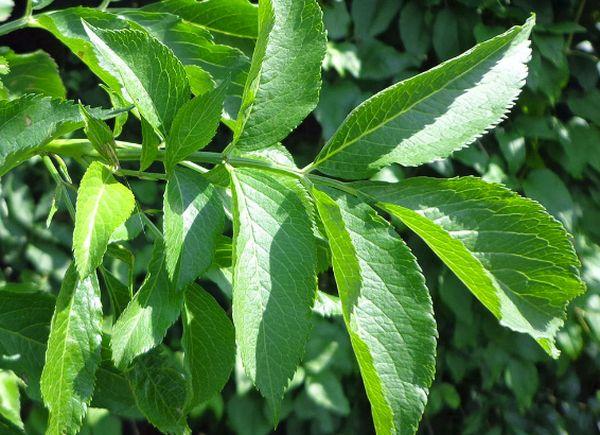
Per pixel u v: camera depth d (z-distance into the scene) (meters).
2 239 1.28
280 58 0.40
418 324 0.36
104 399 0.46
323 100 1.30
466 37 1.38
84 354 0.41
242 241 0.36
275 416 0.34
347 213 0.38
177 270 0.37
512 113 1.44
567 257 0.36
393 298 0.36
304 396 1.32
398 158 0.38
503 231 0.37
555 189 1.41
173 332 1.31
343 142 0.39
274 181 0.37
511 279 0.37
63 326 0.40
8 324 0.47
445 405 1.53
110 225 0.35
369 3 1.36
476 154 1.37
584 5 1.48
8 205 1.29
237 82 0.50
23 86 0.63
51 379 0.40
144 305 0.38
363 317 0.36
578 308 1.41
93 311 0.41
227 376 0.41
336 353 1.35
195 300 0.41
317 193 0.37
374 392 0.34
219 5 0.54
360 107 0.39
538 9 1.41
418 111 0.38
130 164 1.34
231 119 0.49
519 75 0.38
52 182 1.32
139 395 0.45
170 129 0.39
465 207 0.37
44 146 0.42
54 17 0.50
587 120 1.49
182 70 0.39
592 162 1.46
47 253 1.31
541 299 0.36
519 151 1.40
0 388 0.73
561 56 1.39
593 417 1.56
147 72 0.39
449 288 1.37
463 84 0.38
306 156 1.38
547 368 1.54
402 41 1.38
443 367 1.47
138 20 0.52
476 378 1.52
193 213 0.37
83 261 0.34
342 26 1.33
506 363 1.45
